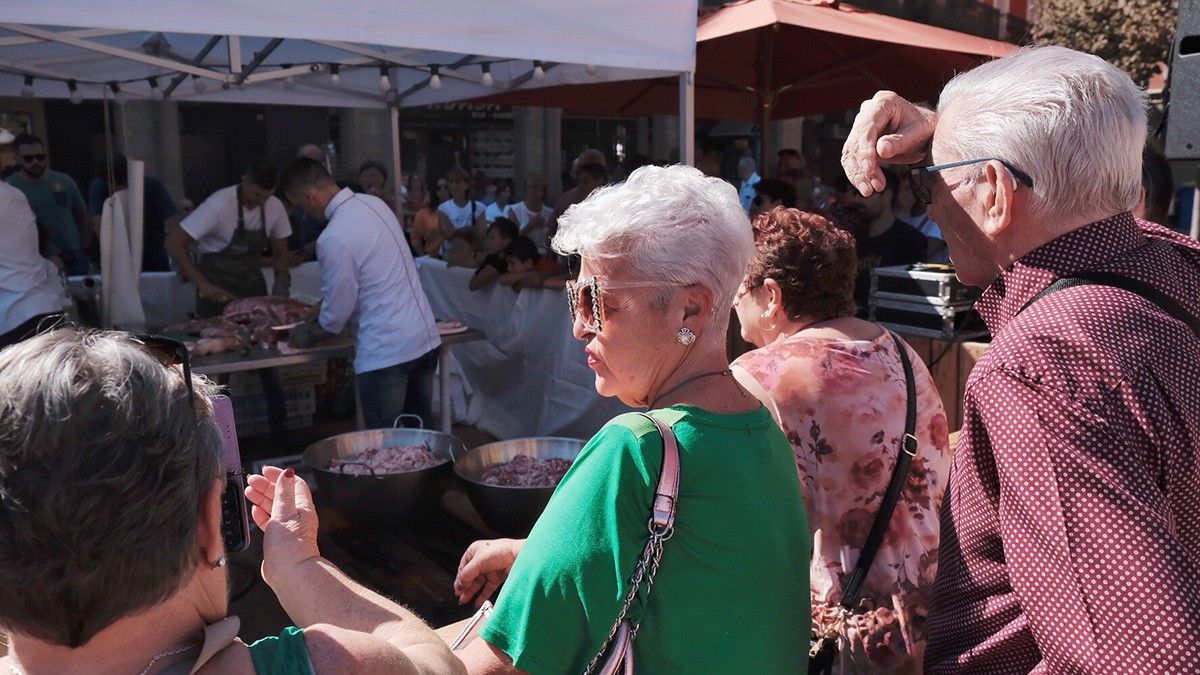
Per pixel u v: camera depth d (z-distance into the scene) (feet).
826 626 5.51
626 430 3.77
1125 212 3.72
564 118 56.29
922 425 5.78
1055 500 3.18
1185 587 2.95
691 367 4.13
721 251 4.01
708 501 3.77
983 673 3.61
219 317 15.89
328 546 11.89
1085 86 3.61
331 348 13.67
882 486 5.57
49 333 2.93
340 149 51.21
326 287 13.25
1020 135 3.63
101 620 2.66
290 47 17.94
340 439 12.34
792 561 4.16
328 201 13.37
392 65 18.93
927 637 3.97
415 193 38.01
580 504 3.72
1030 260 3.75
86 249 23.41
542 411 17.47
